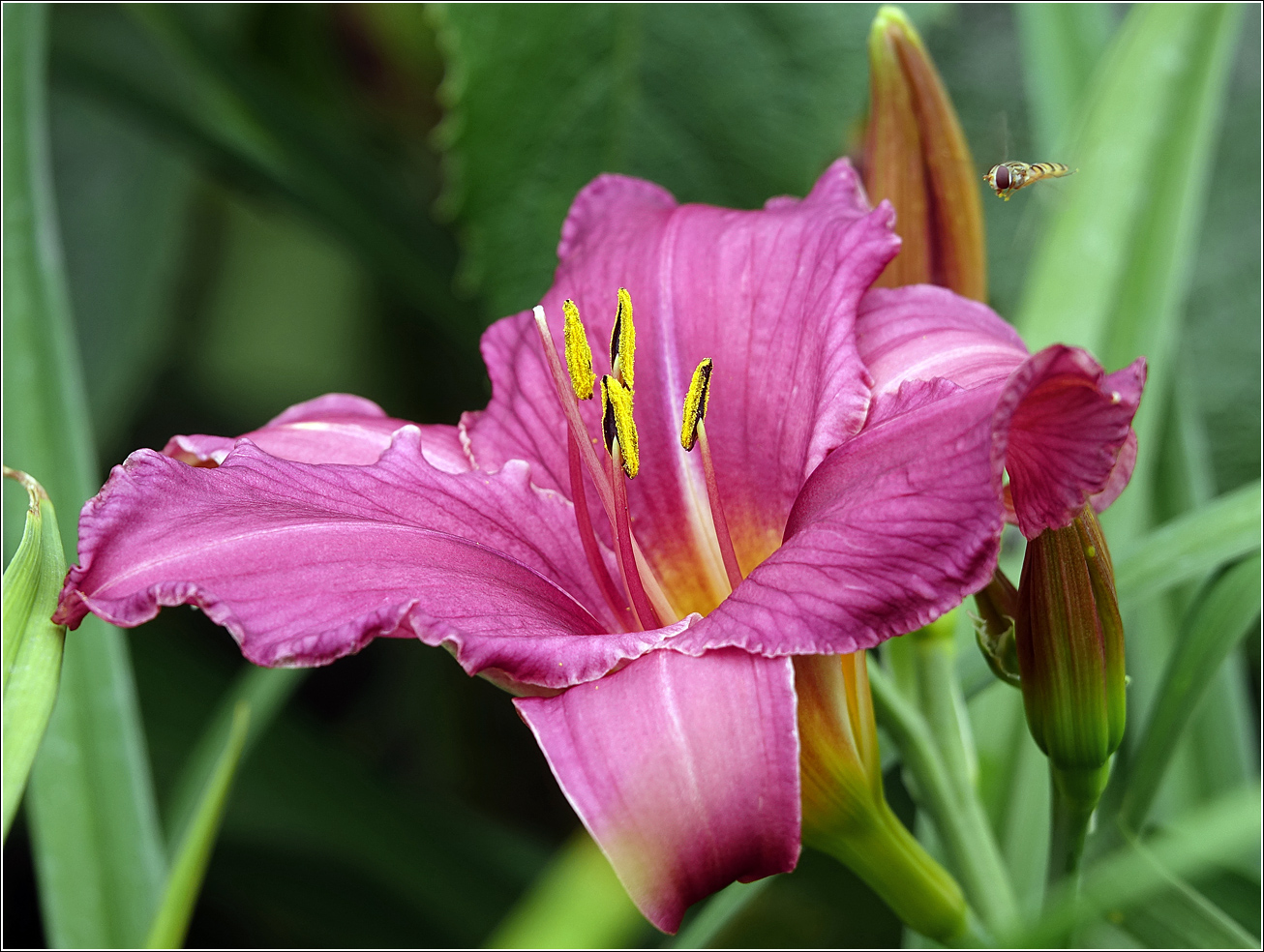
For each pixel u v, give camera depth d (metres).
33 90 0.54
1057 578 0.48
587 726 0.46
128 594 0.47
